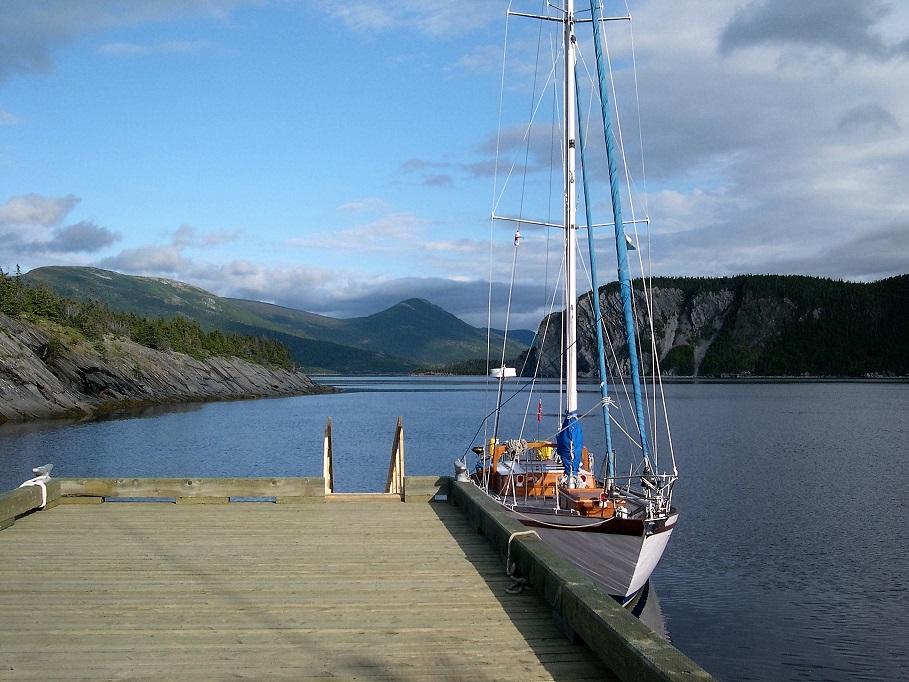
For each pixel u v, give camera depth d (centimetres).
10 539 989
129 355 12725
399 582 788
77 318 12888
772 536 2441
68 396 9194
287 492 1284
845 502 3039
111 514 1164
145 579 793
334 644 600
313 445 5559
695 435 6138
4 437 5875
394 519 1142
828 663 1433
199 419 8375
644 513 1471
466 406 12056
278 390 18262
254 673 537
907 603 1770
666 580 1962
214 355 17662
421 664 557
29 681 517
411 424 7894
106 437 6003
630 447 5122
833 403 11481
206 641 604
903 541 2364
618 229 1788
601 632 527
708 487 3422
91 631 627
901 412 9256
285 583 781
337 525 1094
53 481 1226
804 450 4994
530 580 746
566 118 1870
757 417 8381
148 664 552
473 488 1191
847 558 2162
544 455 1903
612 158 1822
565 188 1852
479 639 613
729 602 1783
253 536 1015
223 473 3922
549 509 1550
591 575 1513
